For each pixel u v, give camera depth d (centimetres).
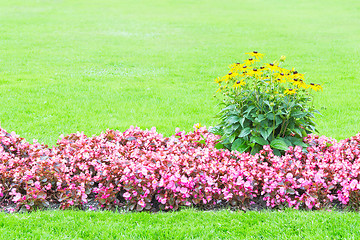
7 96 973
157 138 593
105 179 491
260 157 516
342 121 812
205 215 440
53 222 420
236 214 441
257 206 471
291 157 526
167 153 530
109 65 1440
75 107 898
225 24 2584
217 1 3872
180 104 946
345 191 454
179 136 619
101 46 1828
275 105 517
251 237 393
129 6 3434
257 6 3566
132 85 1133
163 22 2623
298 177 479
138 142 584
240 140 532
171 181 455
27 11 2958
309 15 2991
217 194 471
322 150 559
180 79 1241
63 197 461
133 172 464
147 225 418
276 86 527
